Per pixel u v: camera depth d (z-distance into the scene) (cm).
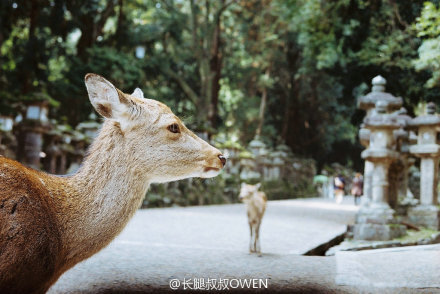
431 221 1176
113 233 291
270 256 669
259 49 3516
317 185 3706
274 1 2591
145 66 2786
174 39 3127
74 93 2391
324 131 4034
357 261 585
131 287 460
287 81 3828
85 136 1867
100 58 2378
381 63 1736
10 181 259
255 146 3105
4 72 2320
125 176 297
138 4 2919
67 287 450
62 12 2391
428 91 1677
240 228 1095
